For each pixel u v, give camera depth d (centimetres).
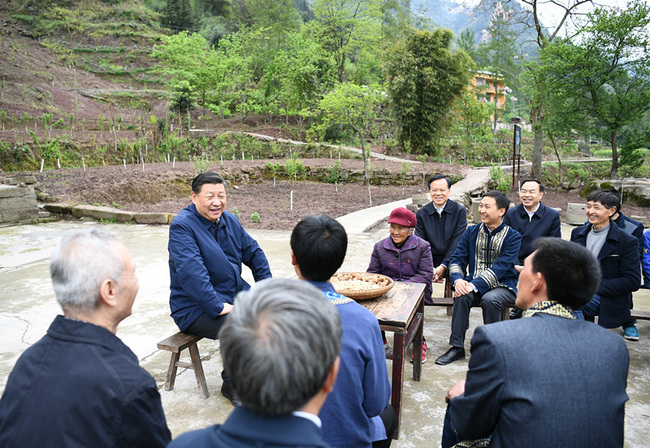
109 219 1070
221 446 90
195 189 325
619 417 150
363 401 191
